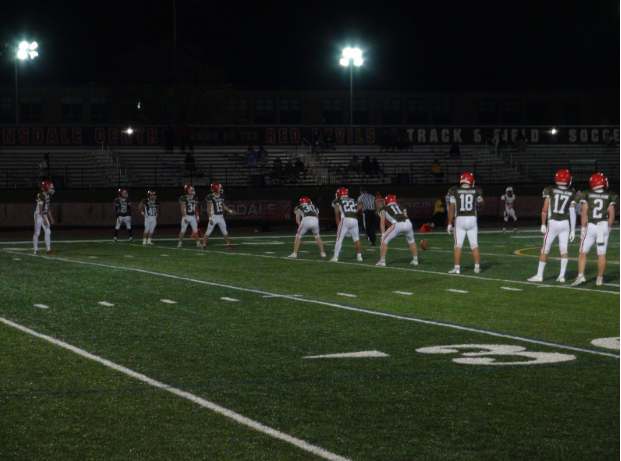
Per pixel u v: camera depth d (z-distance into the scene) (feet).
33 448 17.19
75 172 119.75
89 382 22.59
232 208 107.34
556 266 53.83
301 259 60.34
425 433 18.08
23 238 90.48
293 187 117.80
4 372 23.76
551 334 29.68
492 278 47.29
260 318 33.32
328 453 16.79
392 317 33.53
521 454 16.75
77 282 45.75
